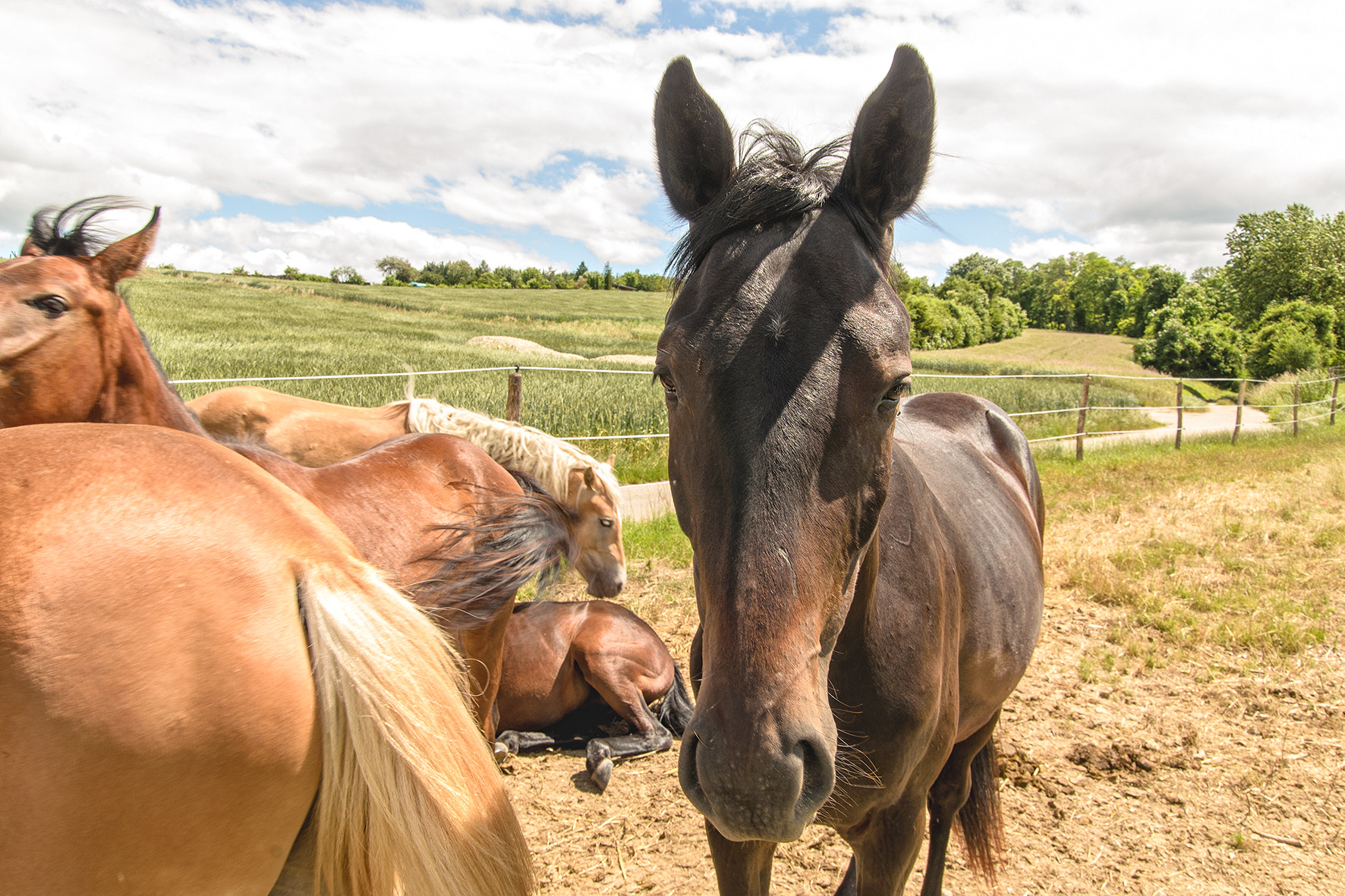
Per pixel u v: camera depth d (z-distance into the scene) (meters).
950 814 2.51
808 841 3.15
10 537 1.15
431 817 1.35
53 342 2.19
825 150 1.56
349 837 1.35
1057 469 11.66
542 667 4.09
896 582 1.72
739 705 1.12
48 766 1.08
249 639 1.24
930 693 1.73
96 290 2.33
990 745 2.79
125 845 1.13
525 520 2.72
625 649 4.12
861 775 1.70
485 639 3.13
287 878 1.36
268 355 17.83
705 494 1.25
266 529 1.38
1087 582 6.09
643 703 4.10
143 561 1.20
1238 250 52.56
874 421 1.31
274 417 5.03
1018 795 3.46
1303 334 36.94
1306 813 3.34
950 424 3.22
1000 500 2.78
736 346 1.25
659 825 3.28
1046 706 4.24
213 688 1.18
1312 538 7.44
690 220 1.58
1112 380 31.22
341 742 1.33
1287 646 4.92
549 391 12.88
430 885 1.34
